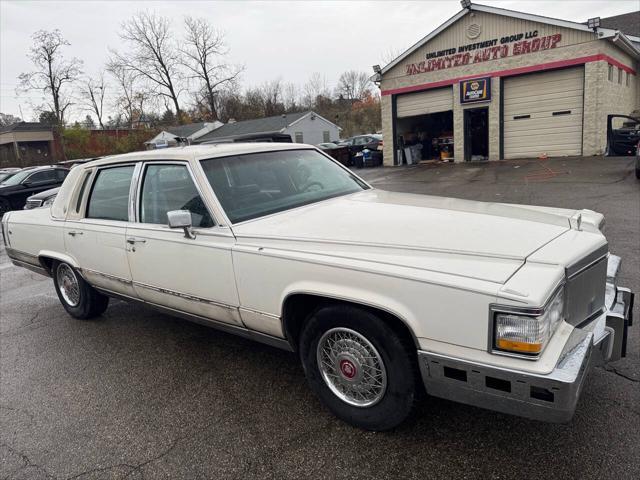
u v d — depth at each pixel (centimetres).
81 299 484
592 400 284
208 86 6112
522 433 263
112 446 285
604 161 1521
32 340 463
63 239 452
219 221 312
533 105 1834
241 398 325
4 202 1543
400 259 241
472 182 1387
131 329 468
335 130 4938
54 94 5450
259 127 4569
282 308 281
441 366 226
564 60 1714
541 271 214
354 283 247
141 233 362
